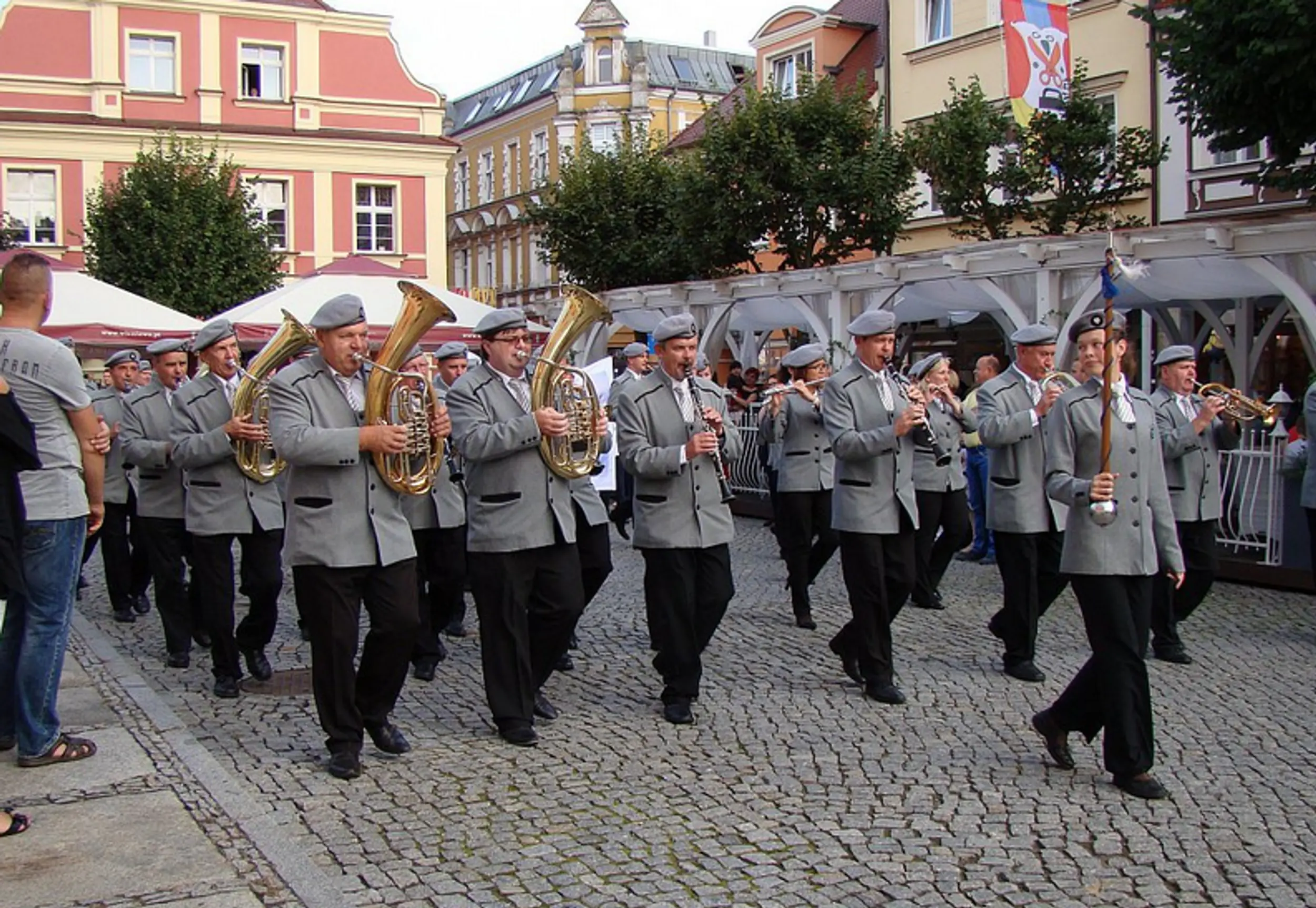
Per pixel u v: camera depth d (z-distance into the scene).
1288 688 7.46
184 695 7.39
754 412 17.03
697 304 19.05
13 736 6.05
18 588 5.43
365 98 35.12
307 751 6.20
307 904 4.26
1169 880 4.59
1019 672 7.67
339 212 34.81
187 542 8.23
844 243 20.52
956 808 5.34
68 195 31.84
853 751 6.18
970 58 23.02
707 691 7.42
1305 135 12.62
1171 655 8.16
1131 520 5.53
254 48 34.09
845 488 7.18
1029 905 4.38
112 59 32.31
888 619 7.17
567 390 6.53
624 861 4.74
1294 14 11.57
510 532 6.33
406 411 5.84
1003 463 7.73
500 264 52.03
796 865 4.71
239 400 7.12
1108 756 5.55
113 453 9.60
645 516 6.82
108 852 4.73
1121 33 20.30
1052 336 7.84
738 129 20.22
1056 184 18.30
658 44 51.38
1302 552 10.83
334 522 5.74
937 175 18.17
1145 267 5.84
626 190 25.17
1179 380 8.57
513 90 53.75
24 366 5.67
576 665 8.18
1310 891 4.50
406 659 6.04
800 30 27.95
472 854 4.81
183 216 26.56
